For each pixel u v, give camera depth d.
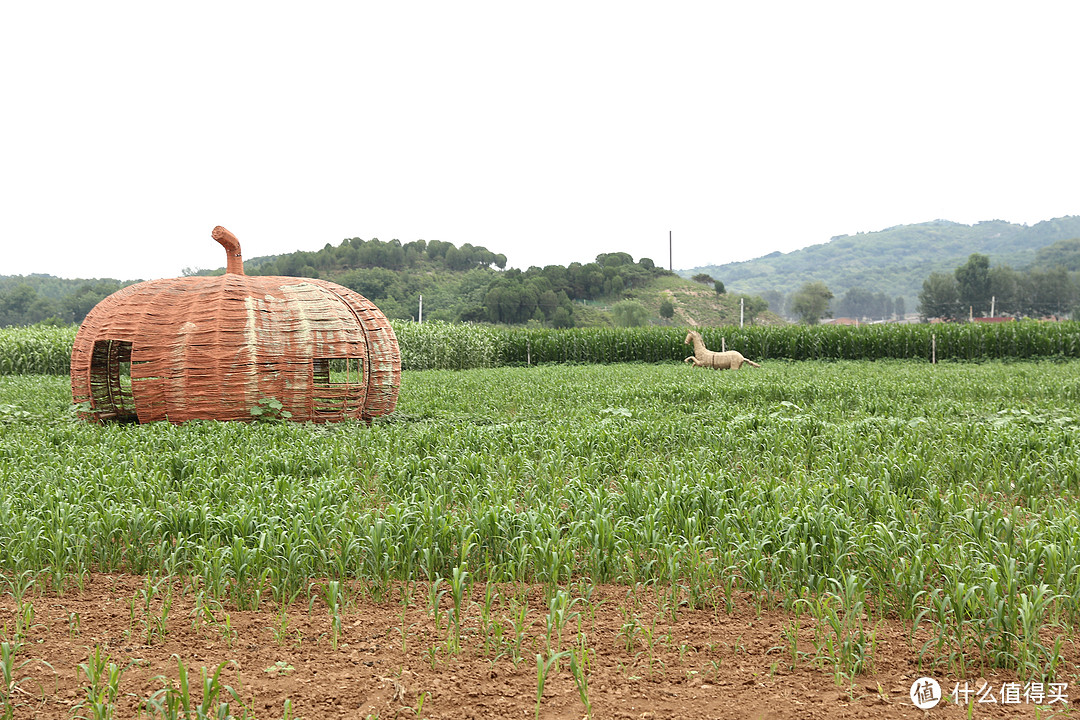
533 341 33.69
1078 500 7.04
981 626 4.39
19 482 7.17
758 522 5.65
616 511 6.39
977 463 8.09
